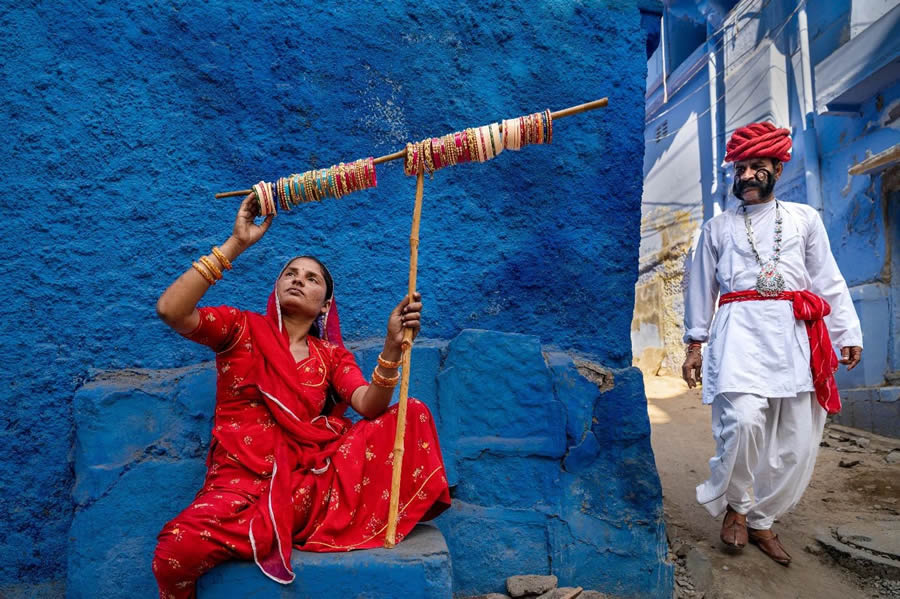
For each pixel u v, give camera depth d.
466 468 3.18
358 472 2.54
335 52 3.66
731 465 3.51
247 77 3.55
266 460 2.53
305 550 2.41
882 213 7.98
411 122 3.70
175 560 2.24
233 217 3.46
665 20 13.95
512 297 3.61
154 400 3.04
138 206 3.37
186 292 2.45
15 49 3.36
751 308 3.65
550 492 3.20
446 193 3.65
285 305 2.77
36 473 3.10
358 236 3.55
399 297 3.53
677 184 13.24
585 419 3.28
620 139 3.82
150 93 3.45
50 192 3.30
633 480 3.26
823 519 4.13
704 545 3.70
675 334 12.59
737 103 11.20
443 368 3.29
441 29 3.78
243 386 2.61
